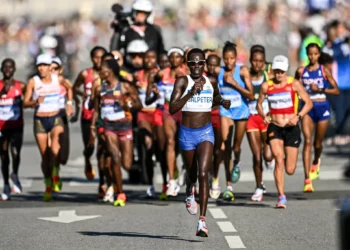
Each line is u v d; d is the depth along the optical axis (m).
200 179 32.25
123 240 32.94
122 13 51.78
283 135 39.50
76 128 79.62
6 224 36.62
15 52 161.38
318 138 44.59
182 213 38.53
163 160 42.72
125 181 50.00
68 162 58.25
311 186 43.41
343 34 60.72
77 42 152.75
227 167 41.81
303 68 44.59
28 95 42.97
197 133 33.06
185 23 178.00
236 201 41.56
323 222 35.88
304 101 39.56
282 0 187.38
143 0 51.47
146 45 46.94
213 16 188.12
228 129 41.66
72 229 35.31
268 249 31.08
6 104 43.66
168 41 173.50
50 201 42.72
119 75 40.66
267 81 39.75
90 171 45.66
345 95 61.34
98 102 41.41
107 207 40.53
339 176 49.16
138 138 47.44
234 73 41.59
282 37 167.75
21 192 46.12
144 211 39.22
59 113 43.03
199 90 33.09
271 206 39.94
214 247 31.50
